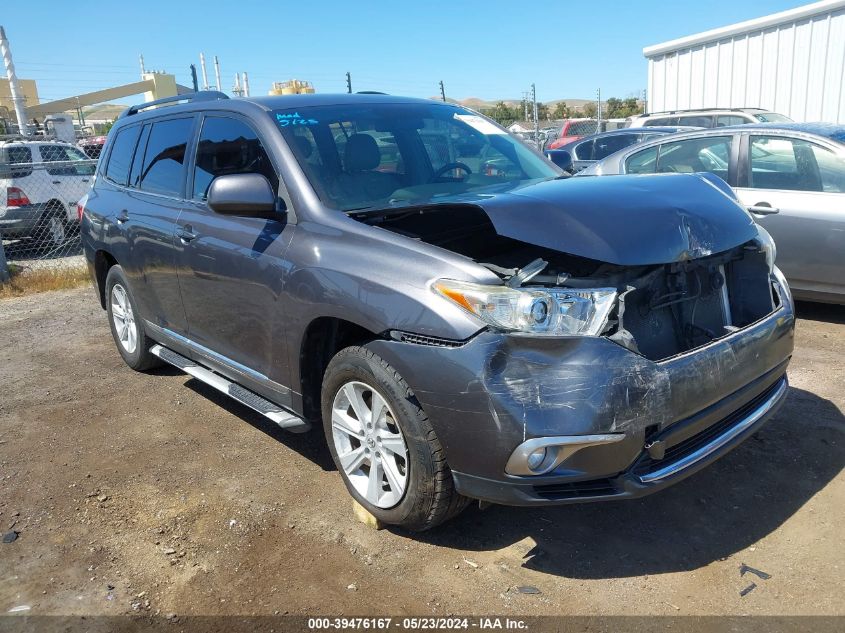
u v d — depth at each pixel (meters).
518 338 2.60
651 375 2.65
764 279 3.44
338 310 3.07
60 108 31.09
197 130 4.33
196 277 4.08
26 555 3.19
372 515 3.23
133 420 4.67
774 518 3.16
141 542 3.26
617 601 2.70
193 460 4.05
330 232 3.25
